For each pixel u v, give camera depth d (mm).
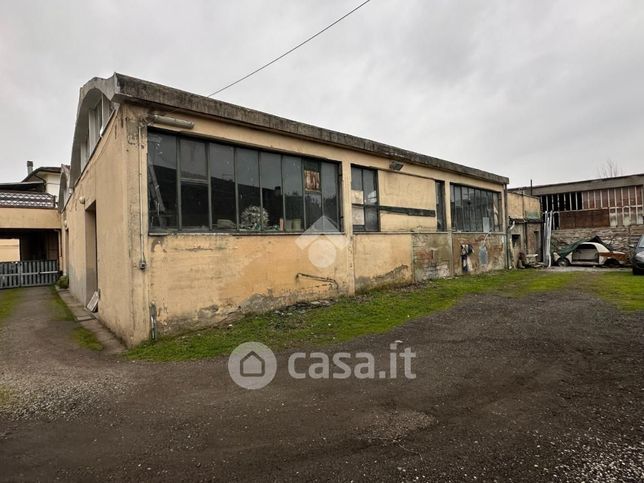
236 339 6246
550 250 22844
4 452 2904
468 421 3234
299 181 9422
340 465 2613
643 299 8922
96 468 2656
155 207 6738
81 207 11281
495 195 18641
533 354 5074
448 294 10695
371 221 11594
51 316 9047
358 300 9773
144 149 6523
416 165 13305
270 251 8422
